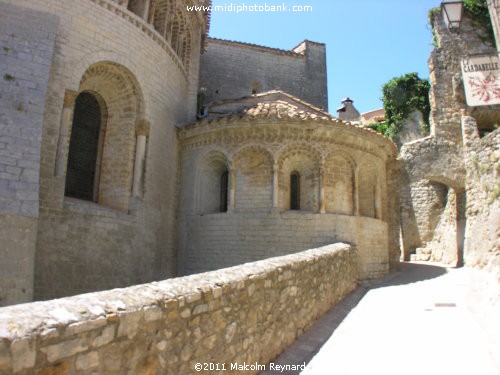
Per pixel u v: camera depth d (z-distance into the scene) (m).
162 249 16.59
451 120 23.56
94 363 3.47
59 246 12.10
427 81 28.72
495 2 17.58
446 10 19.19
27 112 10.79
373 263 17.12
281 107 17.78
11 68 11.06
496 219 14.58
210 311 5.17
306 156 16.86
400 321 9.72
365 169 18.67
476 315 9.76
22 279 9.31
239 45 30.59
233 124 16.67
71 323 3.33
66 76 13.12
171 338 4.39
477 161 17.52
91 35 14.12
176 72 18.95
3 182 9.79
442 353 7.31
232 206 16.48
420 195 26.25
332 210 16.56
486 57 17.52
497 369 6.38
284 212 16.09
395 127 28.77
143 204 15.34
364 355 7.39
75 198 14.22
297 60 32.09
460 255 20.58
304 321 8.77
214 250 16.33
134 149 15.69
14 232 9.45
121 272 13.95
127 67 15.26
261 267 7.14
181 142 18.58
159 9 18.00
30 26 11.93
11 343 2.88
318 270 10.27
